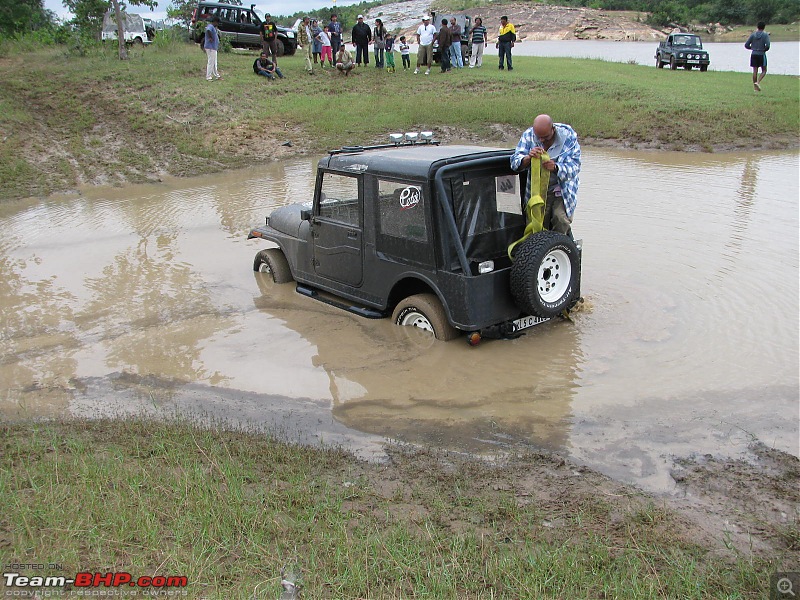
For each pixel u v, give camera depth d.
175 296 8.57
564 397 5.84
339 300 8.10
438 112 20.72
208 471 4.66
